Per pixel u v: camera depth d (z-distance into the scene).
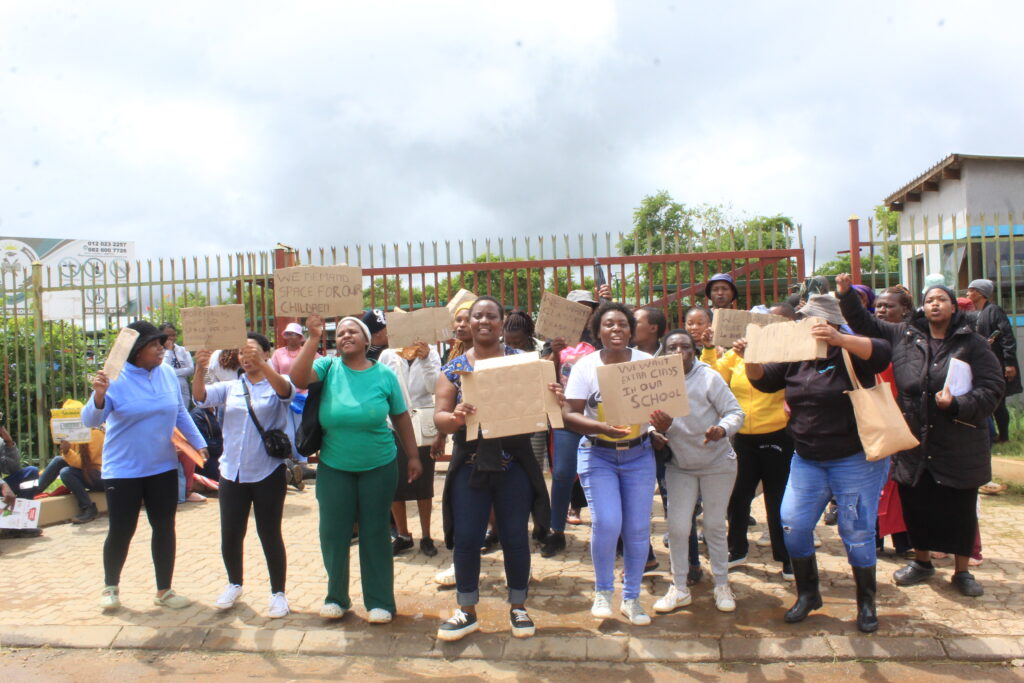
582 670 4.02
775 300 8.55
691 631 4.31
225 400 4.84
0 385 9.58
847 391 4.09
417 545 6.19
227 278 9.21
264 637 4.44
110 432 4.86
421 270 8.90
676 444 4.55
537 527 5.86
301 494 8.42
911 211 14.94
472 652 4.21
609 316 4.41
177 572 5.67
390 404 4.66
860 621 4.21
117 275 9.37
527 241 8.80
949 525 4.67
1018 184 13.13
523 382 4.08
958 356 4.55
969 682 3.71
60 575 5.71
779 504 5.11
